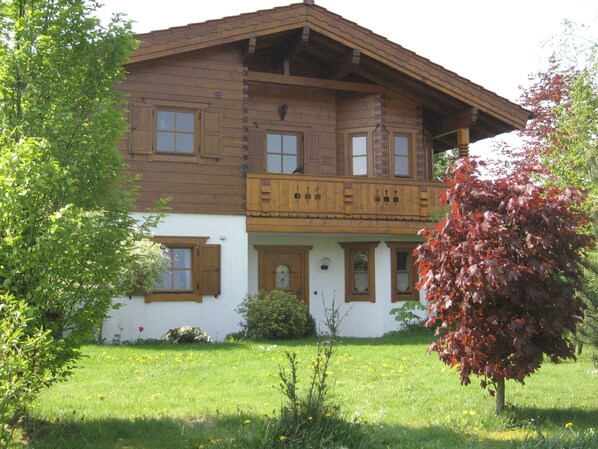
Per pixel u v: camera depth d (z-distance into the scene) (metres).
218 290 14.17
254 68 16.48
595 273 7.64
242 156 14.59
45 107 5.73
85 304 5.72
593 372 9.11
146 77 14.03
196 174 14.23
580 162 13.09
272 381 8.27
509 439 5.67
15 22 5.86
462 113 16.53
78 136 5.86
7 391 4.48
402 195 15.47
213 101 14.49
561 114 14.34
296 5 14.77
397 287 16.06
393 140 16.69
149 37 13.54
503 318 6.21
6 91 5.78
